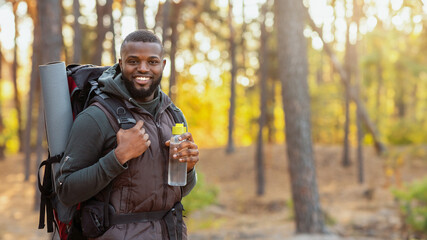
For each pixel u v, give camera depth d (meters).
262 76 19.30
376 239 10.05
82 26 20.95
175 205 2.31
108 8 11.05
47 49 8.30
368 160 21.45
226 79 32.94
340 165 21.30
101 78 2.21
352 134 32.09
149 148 2.19
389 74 26.20
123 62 2.18
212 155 24.67
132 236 2.13
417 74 24.11
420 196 11.02
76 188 2.04
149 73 2.18
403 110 30.73
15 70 27.27
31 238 11.45
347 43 20.28
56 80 2.23
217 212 15.21
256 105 27.92
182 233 2.32
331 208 14.77
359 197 16.58
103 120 2.12
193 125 35.84
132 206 2.15
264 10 19.19
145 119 2.22
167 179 2.23
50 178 2.26
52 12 8.31
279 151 24.22
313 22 17.59
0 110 28.33
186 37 24.73
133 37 2.18
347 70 20.52
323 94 28.69
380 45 21.48
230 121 24.77
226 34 26.06
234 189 19.88
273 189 19.84
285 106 10.66
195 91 32.81
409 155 20.86
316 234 10.32
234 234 11.51
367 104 28.81
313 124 29.58
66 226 2.32
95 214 2.10
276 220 14.02
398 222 11.72
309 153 10.58
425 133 23.95
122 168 2.04
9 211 15.48
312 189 10.52
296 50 10.51
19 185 20.77
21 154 28.44
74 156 2.09
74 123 2.15
